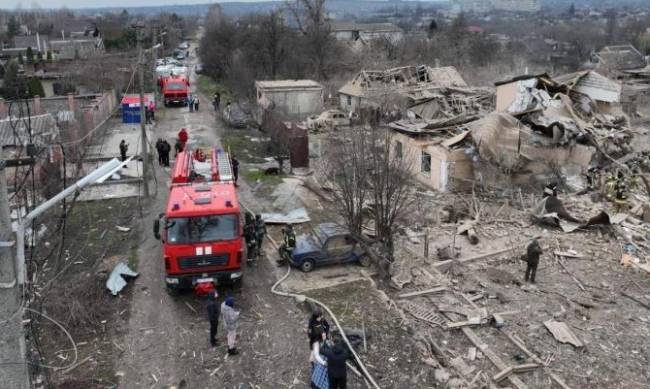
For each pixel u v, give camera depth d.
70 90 57.72
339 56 74.38
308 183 27.59
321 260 18.02
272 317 15.21
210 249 15.69
